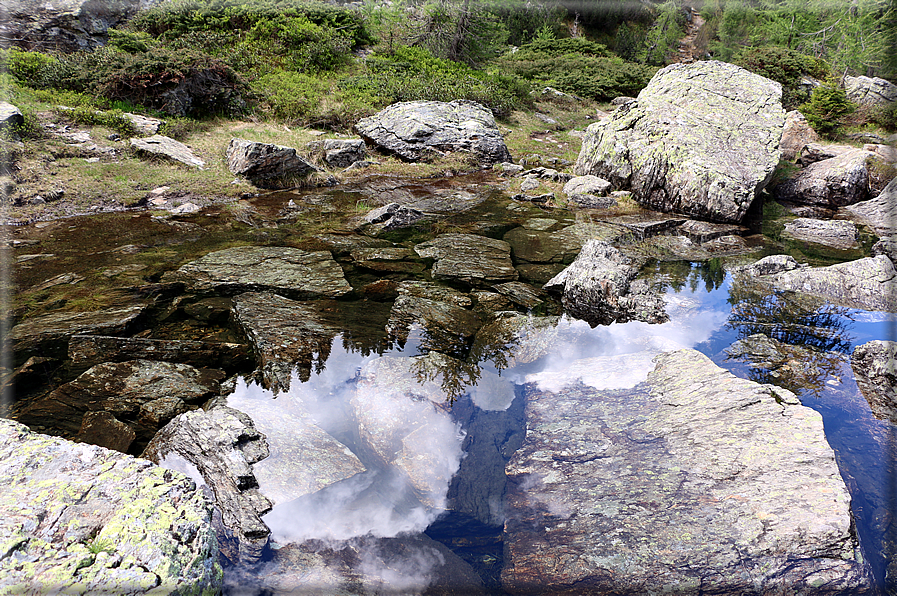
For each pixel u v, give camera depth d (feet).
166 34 54.54
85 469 8.55
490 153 46.34
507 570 8.43
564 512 9.55
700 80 39.37
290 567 8.34
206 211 29.50
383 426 11.91
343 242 25.07
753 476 9.84
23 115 32.58
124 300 17.80
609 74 78.79
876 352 14.34
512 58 86.74
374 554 8.70
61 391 12.75
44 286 18.74
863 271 20.76
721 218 32.09
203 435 11.01
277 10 60.80
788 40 91.45
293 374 14.03
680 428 11.54
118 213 28.19
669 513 9.23
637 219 31.68
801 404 12.14
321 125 47.75
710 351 15.61
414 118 47.26
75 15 51.67
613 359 15.10
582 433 11.75
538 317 17.94
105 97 40.60
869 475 10.25
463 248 24.80
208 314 17.35
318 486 10.31
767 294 20.13
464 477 10.62
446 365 14.67
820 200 37.83
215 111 44.86
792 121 51.39
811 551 8.25
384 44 70.79
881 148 43.19
